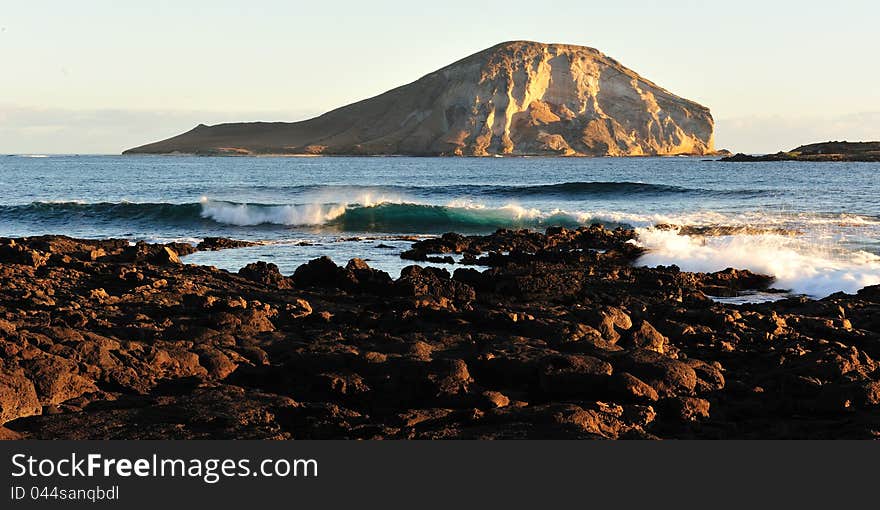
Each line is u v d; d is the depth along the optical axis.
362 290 17.39
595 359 9.79
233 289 16.94
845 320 13.66
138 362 9.93
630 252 23.69
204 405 9.05
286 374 10.20
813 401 9.39
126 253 21.23
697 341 12.30
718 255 22.09
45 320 12.49
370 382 9.77
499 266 22.62
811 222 33.06
